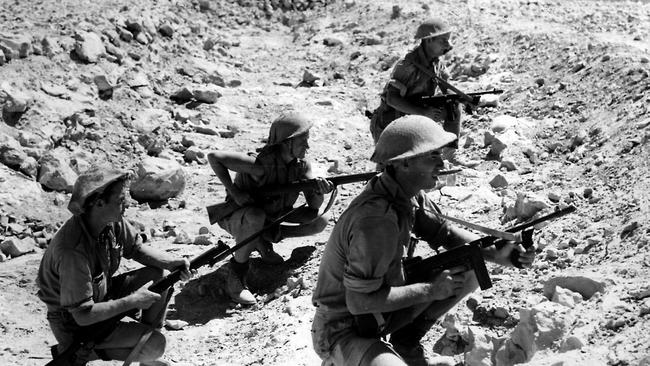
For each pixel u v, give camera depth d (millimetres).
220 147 10883
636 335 4715
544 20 13719
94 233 5348
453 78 11992
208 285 7898
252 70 13227
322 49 13922
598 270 5746
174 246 8578
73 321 5441
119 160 10250
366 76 12930
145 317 5754
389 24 14219
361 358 4516
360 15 14773
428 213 5051
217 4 15141
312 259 8000
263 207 7664
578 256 6344
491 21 13602
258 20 15102
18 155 9438
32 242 8664
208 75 12555
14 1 12367
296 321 6695
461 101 8562
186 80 12328
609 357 4570
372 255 4383
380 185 4531
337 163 10219
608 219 6762
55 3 12547
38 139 9836
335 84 12852
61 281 5270
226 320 7375
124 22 12492
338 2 15453
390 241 4410
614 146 8375
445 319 5723
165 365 5961
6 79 10438
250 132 11305
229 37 14289
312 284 7422
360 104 12164
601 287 5352
